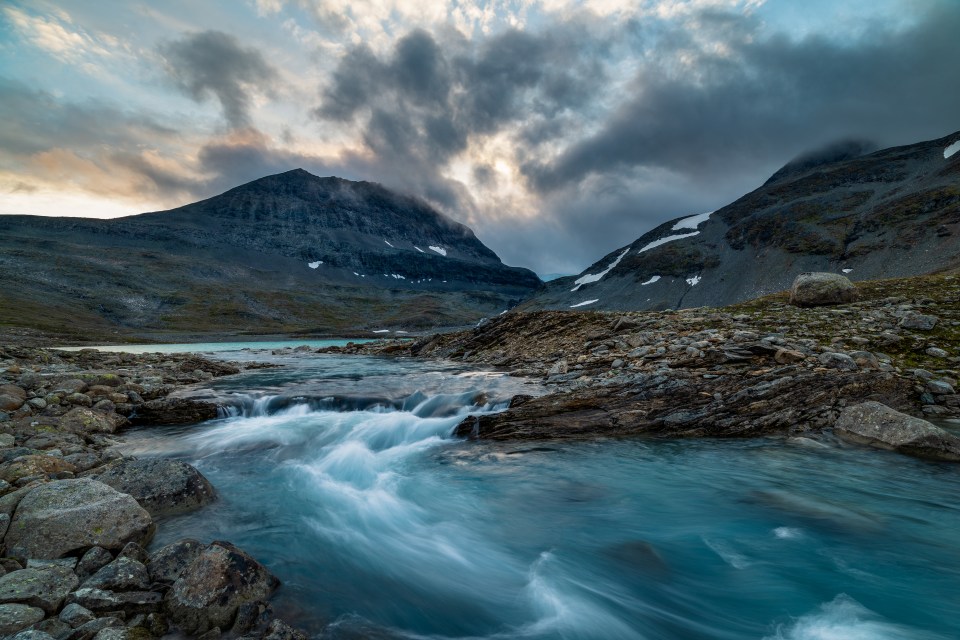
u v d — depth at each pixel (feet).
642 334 83.10
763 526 32.78
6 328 465.47
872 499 35.88
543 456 46.96
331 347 180.86
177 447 47.03
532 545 30.94
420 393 67.10
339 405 64.44
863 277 537.24
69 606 18.62
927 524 32.27
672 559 29.19
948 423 48.01
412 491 38.86
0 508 26.11
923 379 54.44
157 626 18.74
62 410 52.21
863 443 46.88
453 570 27.73
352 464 44.47
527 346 106.93
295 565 26.58
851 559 28.66
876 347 64.59
